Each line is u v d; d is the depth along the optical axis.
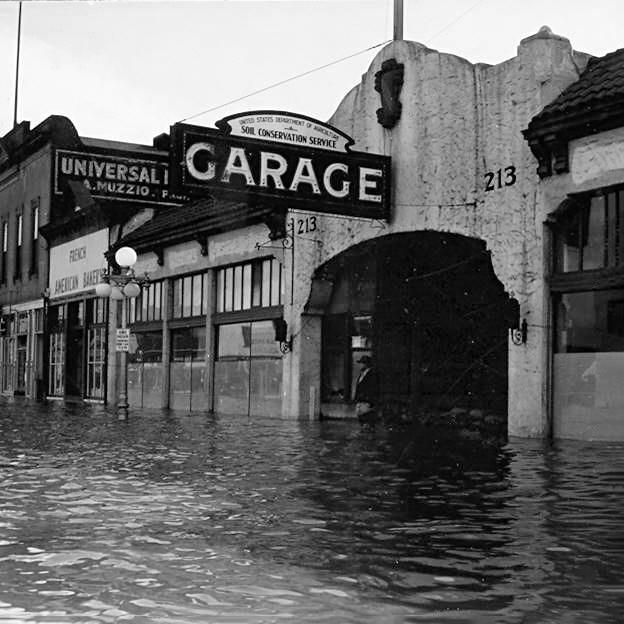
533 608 4.41
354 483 9.01
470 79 16.72
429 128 17.56
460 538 6.13
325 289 21.11
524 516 6.97
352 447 13.19
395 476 9.56
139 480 9.30
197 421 20.48
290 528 6.54
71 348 35.91
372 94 19.02
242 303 24.12
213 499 7.95
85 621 4.23
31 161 39.78
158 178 21.30
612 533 6.27
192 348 26.67
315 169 17.81
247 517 7.02
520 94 15.73
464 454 12.05
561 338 15.15
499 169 16.08
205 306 25.92
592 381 14.55
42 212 38.41
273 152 17.56
